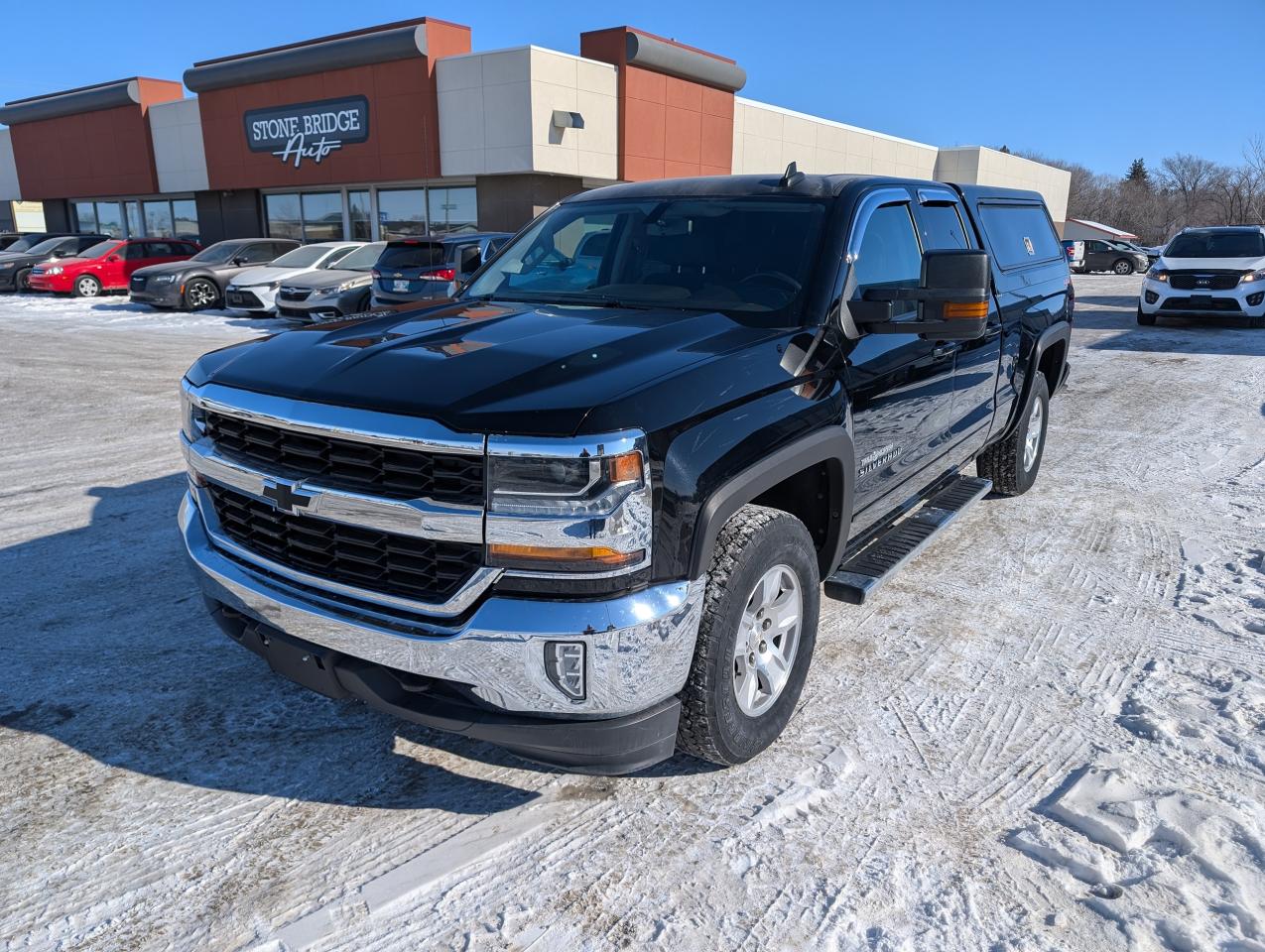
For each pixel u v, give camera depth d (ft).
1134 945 7.11
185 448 9.57
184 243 76.64
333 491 7.86
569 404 7.39
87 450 22.77
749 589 8.65
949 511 14.32
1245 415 26.94
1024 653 12.15
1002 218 16.60
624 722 7.77
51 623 12.73
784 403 9.10
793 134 86.84
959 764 9.60
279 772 9.44
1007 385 16.17
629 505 7.31
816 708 10.73
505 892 7.75
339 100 71.00
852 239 10.97
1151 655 12.01
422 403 7.55
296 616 8.22
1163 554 15.72
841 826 8.60
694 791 9.16
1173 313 47.57
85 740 9.92
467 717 7.71
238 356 9.52
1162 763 9.52
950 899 7.63
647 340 8.98
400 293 40.45
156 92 86.38
